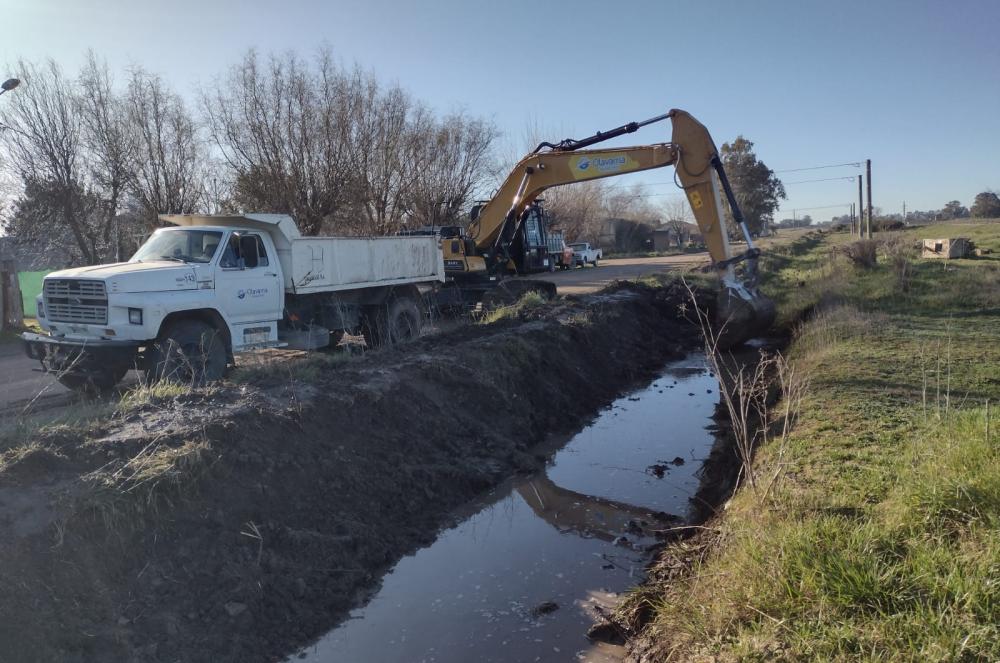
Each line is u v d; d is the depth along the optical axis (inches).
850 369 375.9
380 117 1133.1
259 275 394.0
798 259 1362.0
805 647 131.9
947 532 159.8
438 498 279.0
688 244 3171.8
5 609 154.9
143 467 203.6
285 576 202.7
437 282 593.6
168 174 909.8
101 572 176.6
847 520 175.3
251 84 986.1
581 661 175.2
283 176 994.1
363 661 179.8
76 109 827.4
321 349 494.6
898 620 132.3
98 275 331.0
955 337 466.3
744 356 584.4
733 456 309.3
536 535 256.8
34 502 181.8
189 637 173.9
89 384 351.3
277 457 240.5
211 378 357.1
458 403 353.1
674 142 593.6
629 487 302.4
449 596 212.5
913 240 1136.2
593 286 1071.6
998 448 194.9
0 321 660.1
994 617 127.8
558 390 435.5
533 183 663.1
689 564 208.5
